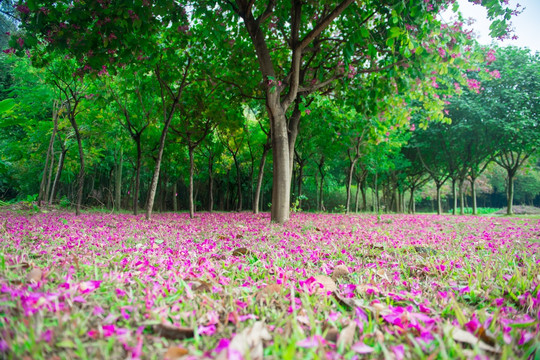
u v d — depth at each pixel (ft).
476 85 29.30
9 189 77.66
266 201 102.01
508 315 5.34
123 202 79.10
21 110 45.70
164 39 28.55
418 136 74.18
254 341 3.72
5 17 50.39
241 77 33.73
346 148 55.52
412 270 9.05
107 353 3.36
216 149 61.72
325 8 25.17
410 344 4.02
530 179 138.92
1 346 3.15
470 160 71.87
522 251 13.04
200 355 3.43
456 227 26.18
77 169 58.39
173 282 6.66
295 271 8.43
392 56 25.08
